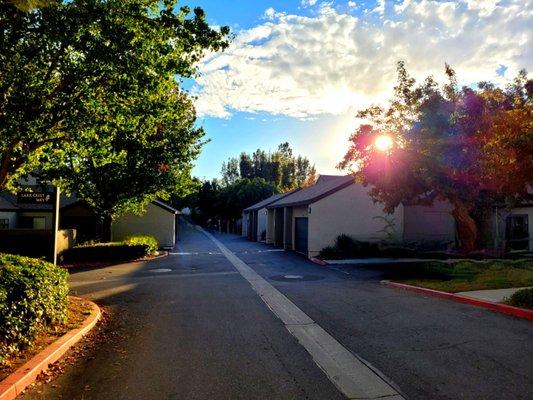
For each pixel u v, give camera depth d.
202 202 68.38
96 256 20.75
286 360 5.91
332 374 5.35
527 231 23.41
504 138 10.76
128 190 22.64
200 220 75.50
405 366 5.57
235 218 57.34
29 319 6.12
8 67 7.14
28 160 9.34
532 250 23.06
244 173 96.88
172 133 22.66
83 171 21.48
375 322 8.03
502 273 13.23
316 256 22.23
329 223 22.92
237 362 5.84
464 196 18.08
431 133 16.97
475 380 5.04
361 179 18.91
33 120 7.69
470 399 4.54
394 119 17.94
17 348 5.74
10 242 18.95
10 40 7.17
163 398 4.67
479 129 15.96
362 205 23.25
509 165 10.93
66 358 6.07
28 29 7.17
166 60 8.32
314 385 5.00
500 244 21.56
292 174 93.50
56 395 4.77
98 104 8.30
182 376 5.32
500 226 22.20
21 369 5.19
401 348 6.34
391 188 17.78
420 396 4.64
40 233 19.25
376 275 15.48
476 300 9.35
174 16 7.64
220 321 8.37
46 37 7.23
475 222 21.59
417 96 17.47
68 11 7.12
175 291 12.23
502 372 5.25
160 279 14.88
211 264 19.72
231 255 24.30
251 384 5.04
